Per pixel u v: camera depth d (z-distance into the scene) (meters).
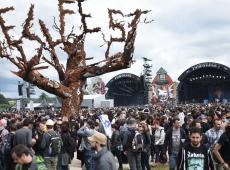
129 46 29.69
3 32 28.56
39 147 14.88
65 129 15.69
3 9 28.48
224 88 111.94
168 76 116.00
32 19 29.02
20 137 14.41
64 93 30.30
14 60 28.98
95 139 8.64
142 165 17.00
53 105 90.88
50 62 31.20
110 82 114.12
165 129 21.52
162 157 21.47
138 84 110.94
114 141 19.16
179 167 9.16
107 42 30.69
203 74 110.81
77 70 30.92
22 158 7.74
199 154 8.98
